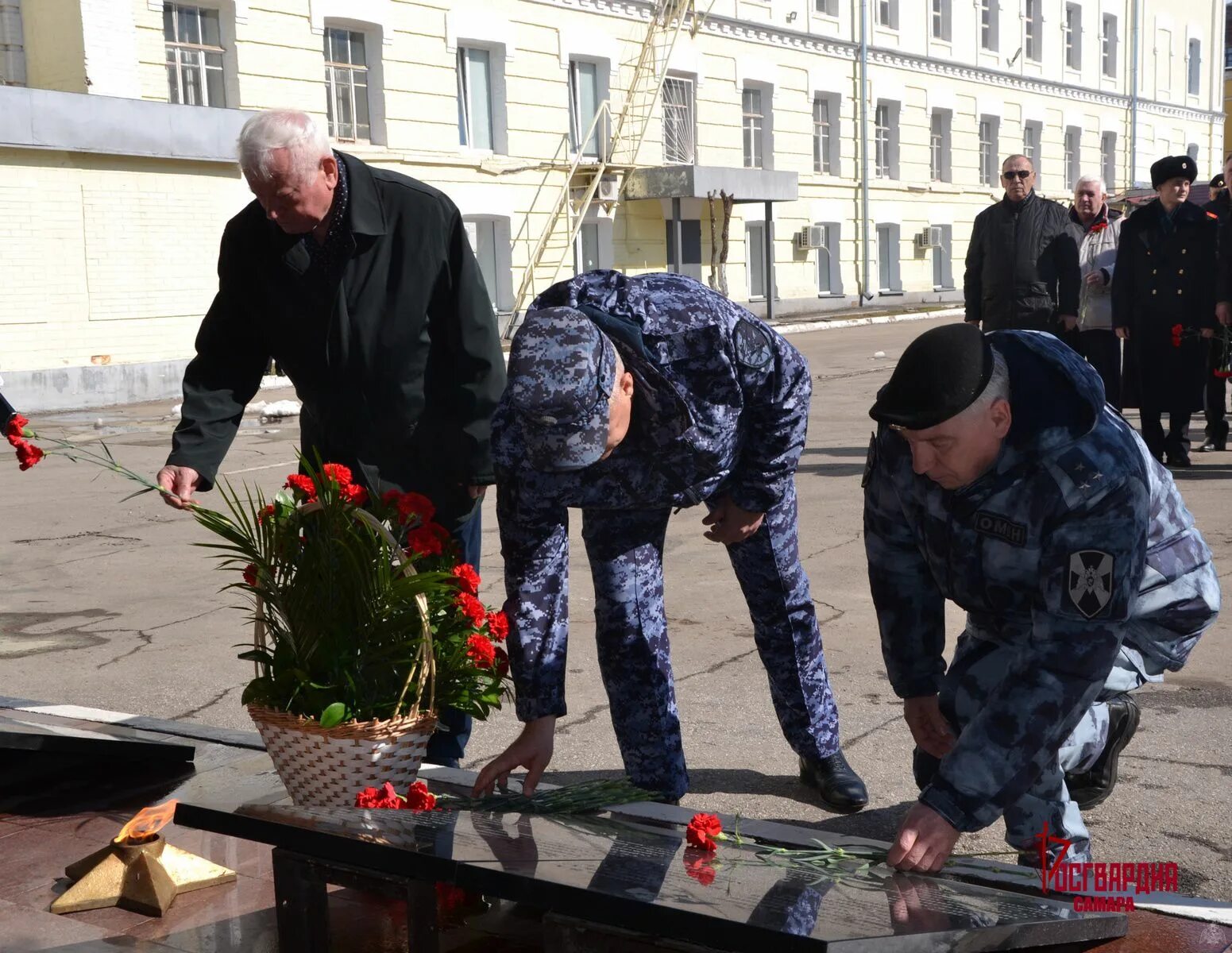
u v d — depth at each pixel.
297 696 2.69
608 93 22.23
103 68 15.32
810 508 7.48
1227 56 45.25
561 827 2.32
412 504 2.91
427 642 2.62
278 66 17.17
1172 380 8.01
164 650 5.09
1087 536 2.20
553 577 2.85
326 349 3.17
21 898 2.65
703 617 5.34
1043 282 7.88
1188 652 2.65
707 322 2.73
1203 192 19.00
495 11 20.03
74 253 14.81
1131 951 2.26
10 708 3.93
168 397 15.76
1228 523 6.48
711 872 2.03
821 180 27.17
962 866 2.43
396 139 18.80
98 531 7.71
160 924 2.52
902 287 29.94
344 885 2.21
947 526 2.44
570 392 2.34
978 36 31.52
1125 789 3.42
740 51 24.75
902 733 3.90
